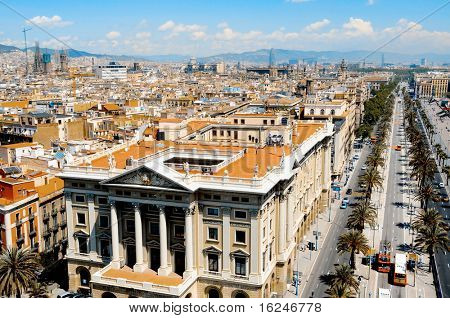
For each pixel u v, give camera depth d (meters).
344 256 155.00
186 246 113.81
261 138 168.25
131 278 114.25
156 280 113.19
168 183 111.44
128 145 155.62
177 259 119.69
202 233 115.44
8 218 129.12
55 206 148.25
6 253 111.12
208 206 114.00
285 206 129.25
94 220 125.94
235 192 109.75
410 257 150.38
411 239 172.62
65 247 152.50
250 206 109.88
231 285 114.56
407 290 133.75
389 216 199.38
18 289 107.44
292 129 178.00
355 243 138.88
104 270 117.62
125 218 122.19
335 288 113.69
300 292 130.75
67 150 176.12
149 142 157.50
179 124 174.25
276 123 193.88
